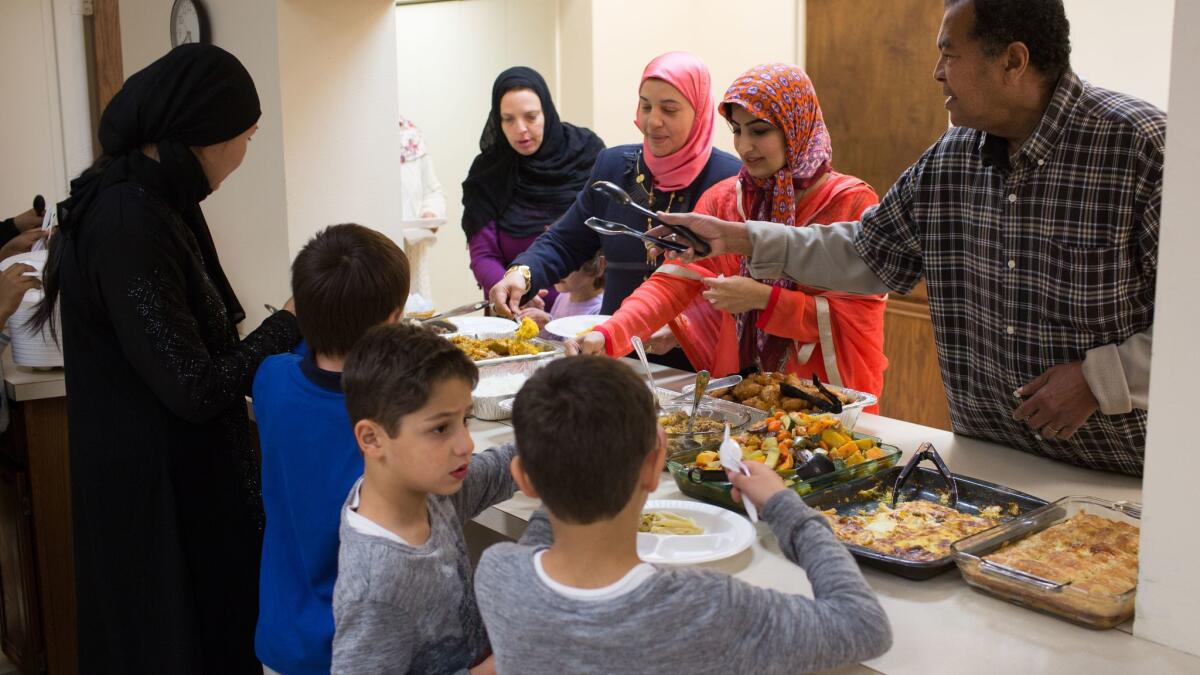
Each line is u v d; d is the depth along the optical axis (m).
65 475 2.85
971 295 1.97
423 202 4.82
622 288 3.06
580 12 4.62
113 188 1.91
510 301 3.00
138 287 1.85
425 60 5.24
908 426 2.24
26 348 2.80
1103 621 1.35
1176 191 1.26
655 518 1.69
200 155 2.01
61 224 1.99
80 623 2.07
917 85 4.14
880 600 1.45
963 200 1.94
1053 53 1.72
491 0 4.94
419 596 1.34
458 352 1.38
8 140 4.46
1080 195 1.75
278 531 1.62
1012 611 1.42
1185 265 1.26
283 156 2.69
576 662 1.10
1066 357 1.84
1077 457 1.93
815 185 2.48
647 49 4.78
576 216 3.15
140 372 1.89
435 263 5.45
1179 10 1.24
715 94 4.87
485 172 3.76
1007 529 1.53
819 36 4.47
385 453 1.36
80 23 4.48
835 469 1.78
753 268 2.22
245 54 2.78
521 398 1.17
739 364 2.58
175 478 2.00
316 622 1.54
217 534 2.06
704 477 1.78
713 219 2.20
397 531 1.39
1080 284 1.78
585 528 1.14
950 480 1.77
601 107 4.67
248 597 2.11
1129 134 1.70
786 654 1.10
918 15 4.08
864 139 4.38
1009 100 1.75
